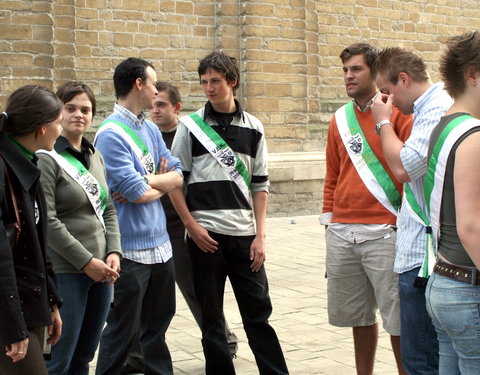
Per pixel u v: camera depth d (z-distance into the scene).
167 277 4.45
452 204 2.84
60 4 12.38
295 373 5.05
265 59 13.73
